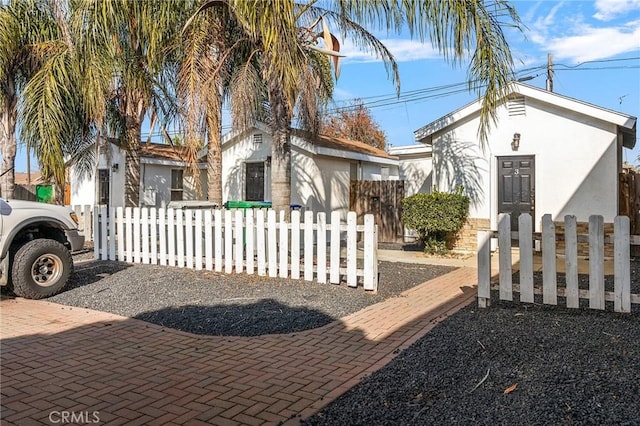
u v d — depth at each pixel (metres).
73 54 9.43
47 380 3.80
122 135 13.31
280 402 3.38
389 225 13.87
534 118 10.38
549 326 4.71
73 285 7.31
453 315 5.40
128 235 9.11
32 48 10.38
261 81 8.58
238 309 5.81
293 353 4.39
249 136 13.95
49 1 10.08
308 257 7.25
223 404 3.36
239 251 7.84
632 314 5.03
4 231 6.56
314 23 8.21
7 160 11.08
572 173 10.05
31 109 9.36
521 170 10.59
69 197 19.88
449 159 11.36
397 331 4.98
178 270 8.12
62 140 10.24
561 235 8.90
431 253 10.79
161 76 10.57
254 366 4.08
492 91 7.77
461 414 3.05
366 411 3.18
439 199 10.32
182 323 5.36
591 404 3.05
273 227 7.48
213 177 11.09
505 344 4.23
